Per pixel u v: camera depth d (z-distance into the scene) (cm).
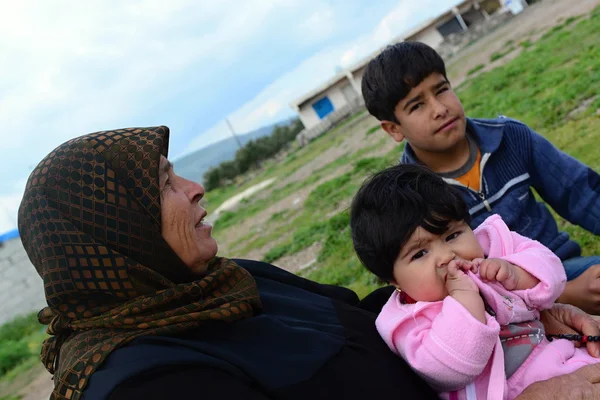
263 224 1430
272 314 190
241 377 151
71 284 168
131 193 179
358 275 604
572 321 197
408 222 185
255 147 4344
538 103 867
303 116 3716
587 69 909
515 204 264
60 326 170
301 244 921
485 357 167
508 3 3300
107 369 148
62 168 178
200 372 146
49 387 925
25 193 179
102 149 181
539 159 268
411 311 188
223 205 2680
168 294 169
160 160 187
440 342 170
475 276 184
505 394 179
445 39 3388
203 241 191
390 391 172
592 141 584
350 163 1545
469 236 193
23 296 1875
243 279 196
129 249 175
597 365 168
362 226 199
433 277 185
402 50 268
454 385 176
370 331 202
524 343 185
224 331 167
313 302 212
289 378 158
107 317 163
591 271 239
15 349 1276
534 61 1302
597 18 1324
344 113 3453
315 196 1284
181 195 187
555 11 2184
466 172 270
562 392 162
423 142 268
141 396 139
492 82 1358
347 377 167
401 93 263
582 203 262
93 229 173
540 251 194
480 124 273
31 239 175
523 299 188
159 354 149
